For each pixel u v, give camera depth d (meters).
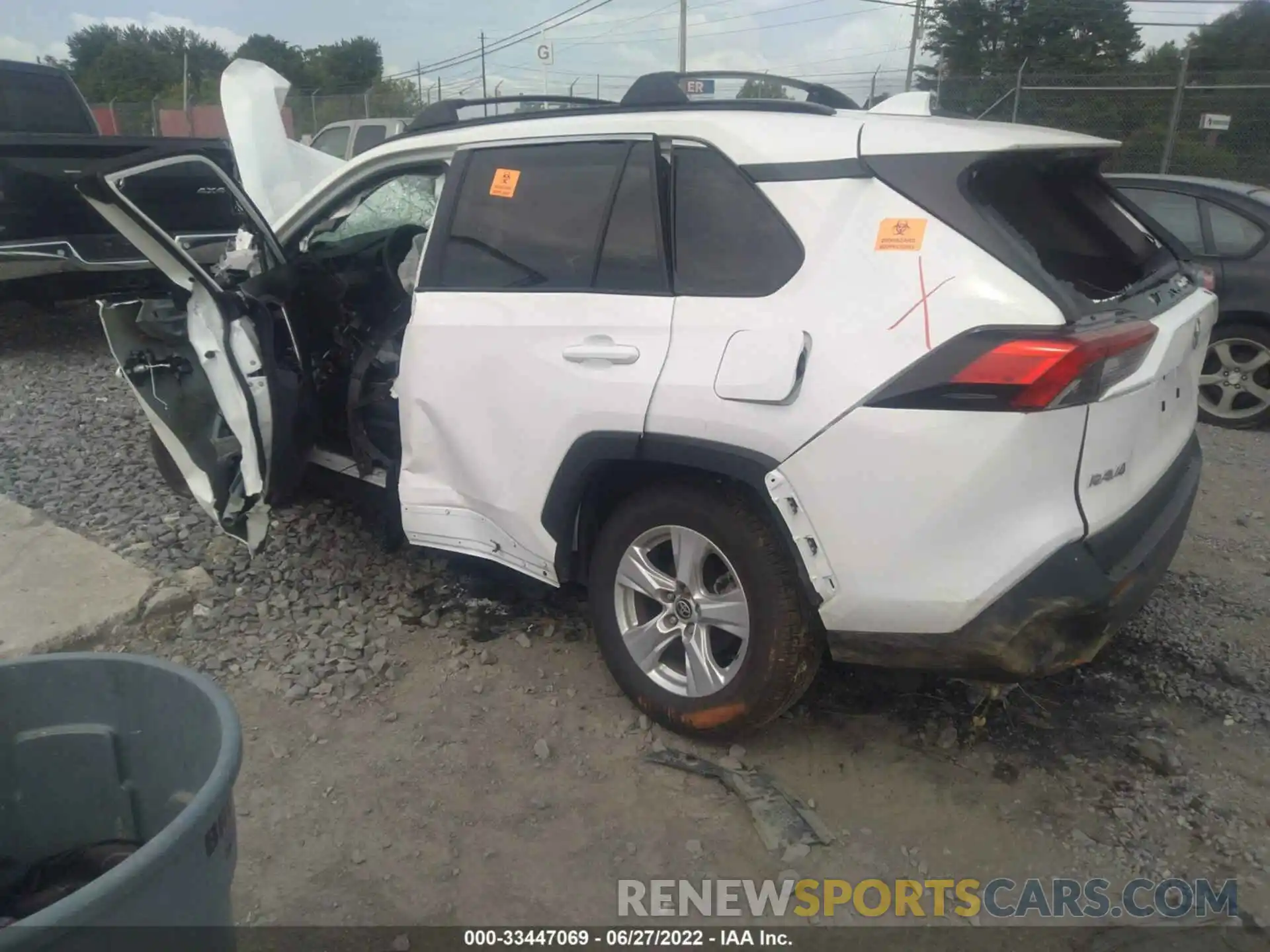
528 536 3.51
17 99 9.75
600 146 3.38
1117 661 3.83
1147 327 2.78
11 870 1.97
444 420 3.66
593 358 3.19
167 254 3.68
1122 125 15.55
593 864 2.82
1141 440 2.94
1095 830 2.97
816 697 3.57
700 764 3.21
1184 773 3.21
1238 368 7.06
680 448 3.00
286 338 4.10
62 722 2.00
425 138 3.93
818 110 3.31
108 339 4.20
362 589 4.32
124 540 4.69
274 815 2.98
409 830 2.93
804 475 2.79
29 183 7.55
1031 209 3.01
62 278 8.33
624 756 3.26
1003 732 3.41
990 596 2.66
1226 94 14.96
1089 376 2.57
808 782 3.16
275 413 3.88
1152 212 7.35
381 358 4.38
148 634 3.92
